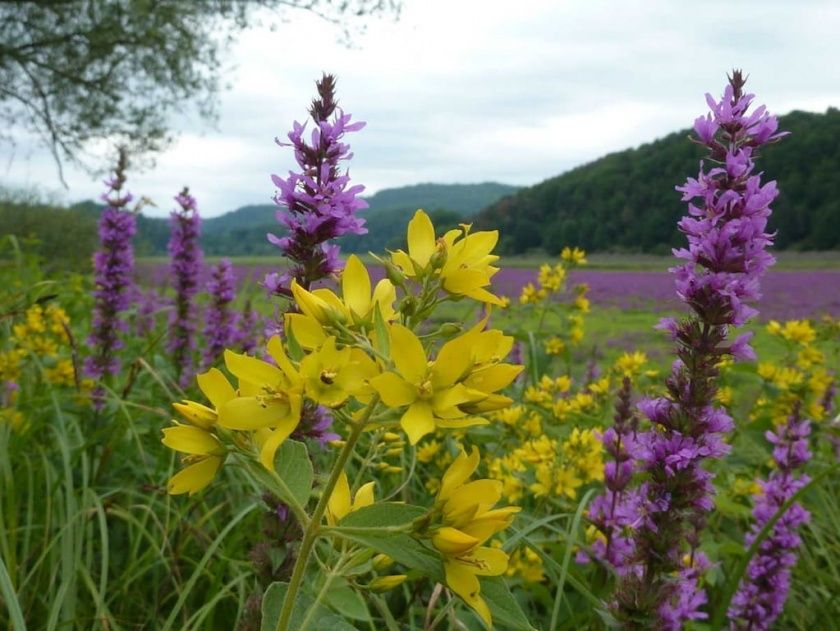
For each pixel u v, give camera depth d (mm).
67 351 5539
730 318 2332
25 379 4965
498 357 1401
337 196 2484
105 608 2711
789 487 3219
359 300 1543
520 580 3189
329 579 1575
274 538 2316
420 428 1299
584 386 6402
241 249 47312
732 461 4855
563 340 6547
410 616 2822
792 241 42906
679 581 2541
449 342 1342
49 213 19234
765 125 2342
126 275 5078
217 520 3623
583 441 3701
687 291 2371
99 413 4281
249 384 1424
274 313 2570
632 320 13781
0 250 7395
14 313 4570
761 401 5535
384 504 1461
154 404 4438
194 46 17531
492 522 1393
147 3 16625
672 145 44312
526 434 4352
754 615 3139
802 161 43188
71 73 17484
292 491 1532
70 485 3076
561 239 46000
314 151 2486
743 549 3309
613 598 2516
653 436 2494
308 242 2506
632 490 2949
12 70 17359
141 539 3518
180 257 5582
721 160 2389
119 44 17297
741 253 2322
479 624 2932
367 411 1416
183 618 3041
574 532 2861
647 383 6336
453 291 1529
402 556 1393
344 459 1436
